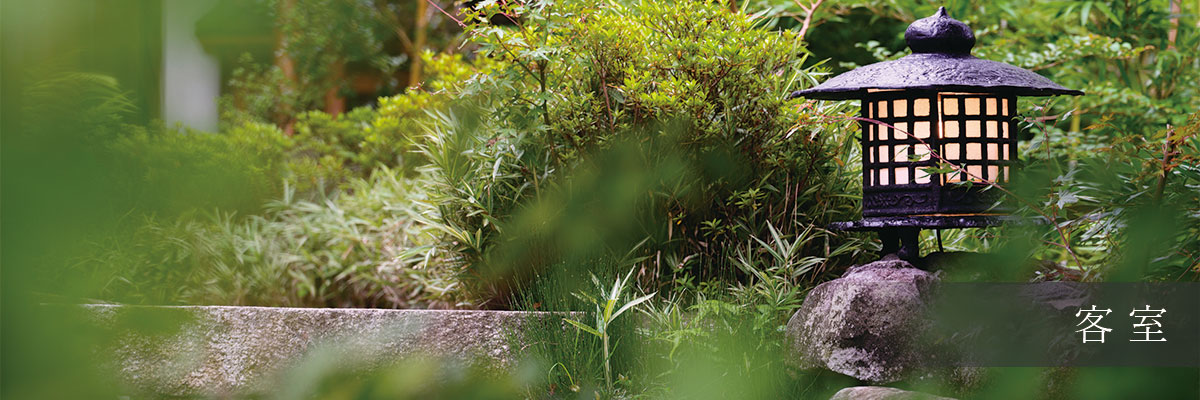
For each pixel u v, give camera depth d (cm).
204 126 64
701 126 266
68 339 54
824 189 288
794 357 238
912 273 229
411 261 376
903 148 240
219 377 248
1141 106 421
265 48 79
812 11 336
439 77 453
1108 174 233
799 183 285
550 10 265
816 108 289
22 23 47
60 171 50
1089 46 413
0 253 50
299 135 571
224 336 249
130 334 67
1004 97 241
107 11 50
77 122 50
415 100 462
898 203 240
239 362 248
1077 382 205
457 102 306
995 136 240
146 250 65
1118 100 420
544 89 269
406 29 927
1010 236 259
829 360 224
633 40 271
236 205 68
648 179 270
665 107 261
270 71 753
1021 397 210
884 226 238
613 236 278
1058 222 236
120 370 64
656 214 278
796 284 269
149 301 71
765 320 240
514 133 269
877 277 227
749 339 242
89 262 58
